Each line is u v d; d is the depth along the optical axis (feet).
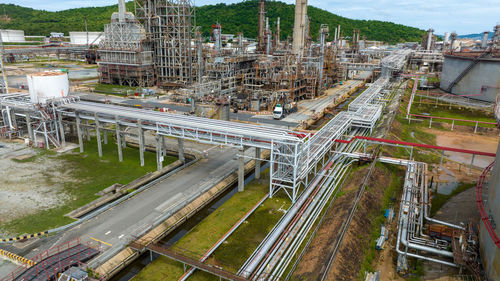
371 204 174.81
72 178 202.69
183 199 180.14
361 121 304.50
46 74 248.52
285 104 368.27
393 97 481.46
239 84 453.58
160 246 146.10
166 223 159.43
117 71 511.40
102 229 151.43
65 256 128.67
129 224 155.63
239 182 192.75
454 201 188.24
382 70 623.36
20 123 277.85
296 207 171.22
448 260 135.13
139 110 236.22
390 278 129.18
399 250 136.56
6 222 154.51
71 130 280.72
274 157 189.06
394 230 159.63
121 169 217.97
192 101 334.44
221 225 159.74
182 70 490.08
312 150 207.31
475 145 287.89
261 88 422.82
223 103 311.27
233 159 239.71
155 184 197.57
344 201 174.29
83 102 256.11
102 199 177.68
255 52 577.02
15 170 211.20
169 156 244.42
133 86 515.50
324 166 222.69
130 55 490.08
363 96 416.67
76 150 249.34
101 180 200.64
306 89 458.50
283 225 154.20
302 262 132.46
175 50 486.38
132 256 138.21
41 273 118.11
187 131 203.31
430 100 451.53
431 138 306.35
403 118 361.92
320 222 160.35
